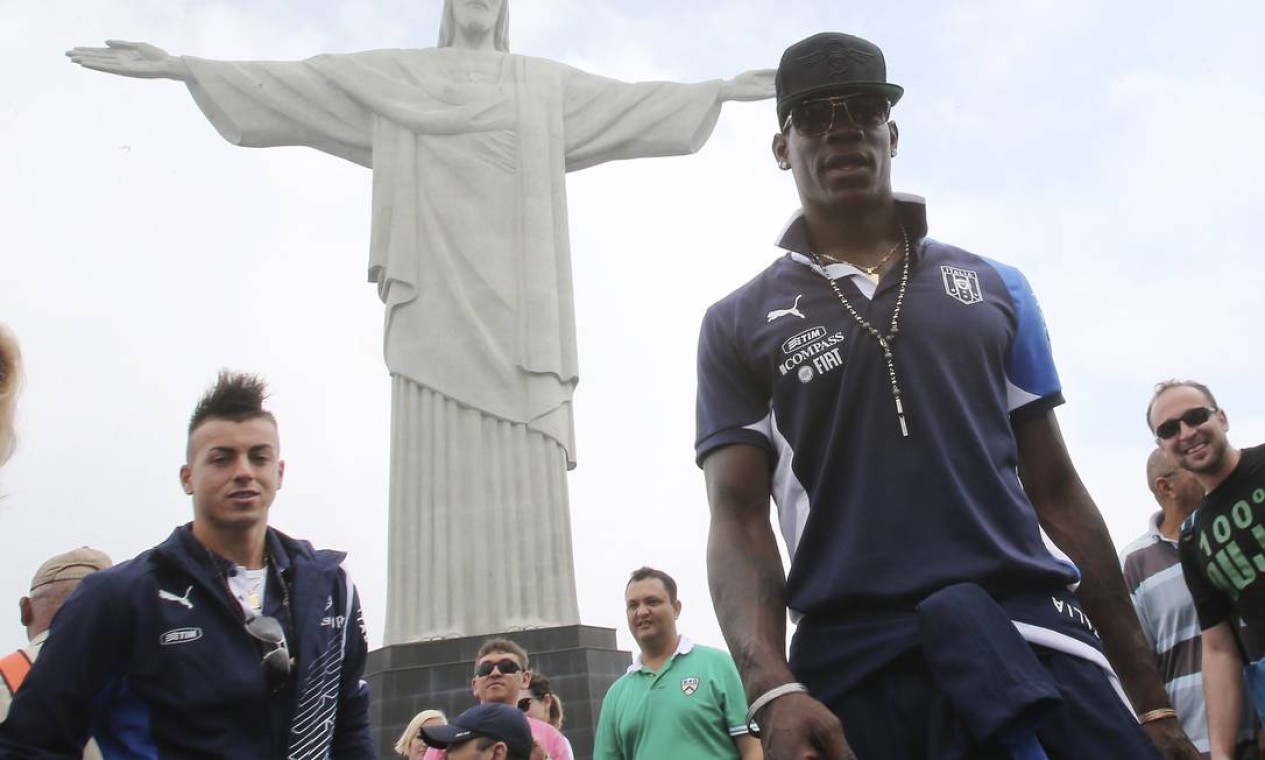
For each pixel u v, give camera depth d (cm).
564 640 1923
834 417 356
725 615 353
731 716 830
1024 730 306
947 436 348
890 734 327
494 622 2027
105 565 676
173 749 471
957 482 341
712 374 390
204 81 2286
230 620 489
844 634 340
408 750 1080
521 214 2273
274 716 489
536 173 2302
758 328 379
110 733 474
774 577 360
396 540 2102
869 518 343
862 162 376
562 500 2128
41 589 655
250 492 509
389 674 1870
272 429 526
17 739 454
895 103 387
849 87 374
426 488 2109
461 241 2244
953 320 363
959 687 309
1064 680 326
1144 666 363
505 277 2227
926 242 389
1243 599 667
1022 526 345
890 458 347
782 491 371
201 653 478
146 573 484
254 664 484
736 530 369
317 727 505
